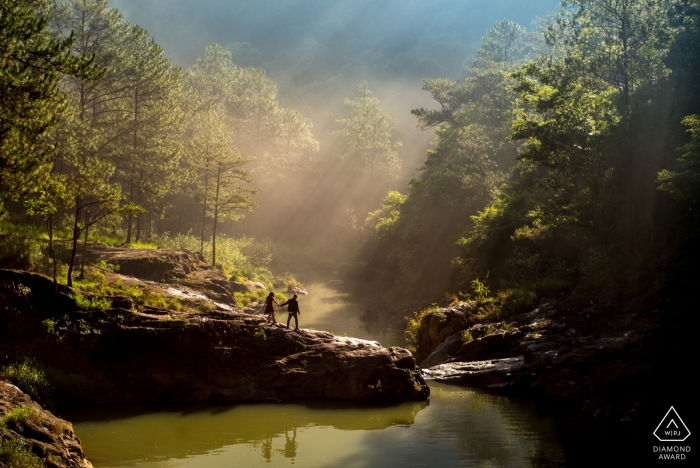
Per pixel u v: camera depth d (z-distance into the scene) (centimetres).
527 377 1980
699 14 2622
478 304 2828
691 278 1953
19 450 1057
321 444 1432
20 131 1661
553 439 1440
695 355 1570
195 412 1736
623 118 2747
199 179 5188
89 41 4384
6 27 1642
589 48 2938
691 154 2033
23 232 2736
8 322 1756
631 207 2656
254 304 3828
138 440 1450
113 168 3005
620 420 1548
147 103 4488
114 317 1905
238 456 1338
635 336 1917
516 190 4306
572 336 2169
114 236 4128
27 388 1552
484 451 1360
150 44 4616
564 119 2908
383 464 1281
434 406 1817
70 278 2131
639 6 2772
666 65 2686
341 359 1962
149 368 1856
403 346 2905
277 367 1939
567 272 2933
